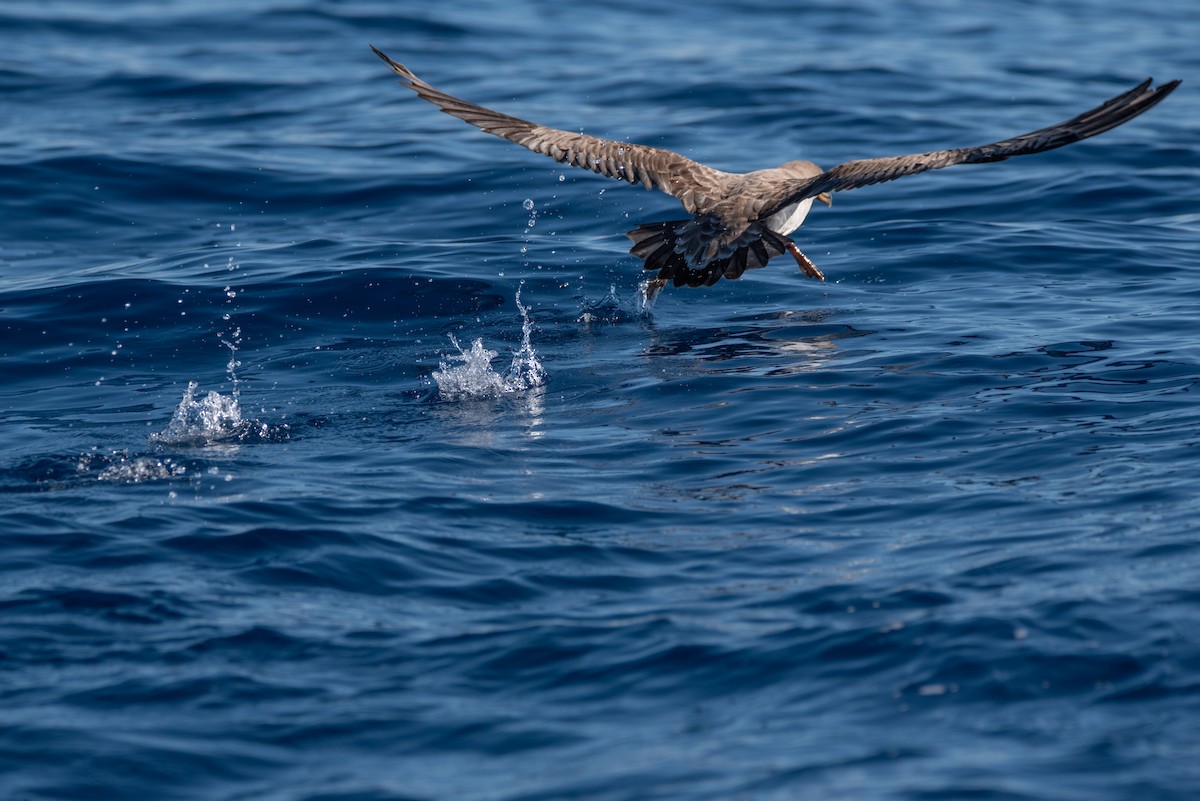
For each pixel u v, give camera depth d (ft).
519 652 36.47
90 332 69.31
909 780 29.30
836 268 78.64
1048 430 51.57
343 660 36.22
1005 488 46.37
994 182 95.04
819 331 66.90
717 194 52.24
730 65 130.41
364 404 58.80
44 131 106.11
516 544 43.60
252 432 55.21
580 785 30.01
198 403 59.16
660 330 68.49
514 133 49.93
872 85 123.44
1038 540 41.68
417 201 93.50
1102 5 171.73
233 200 94.17
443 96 49.44
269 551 42.83
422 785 30.55
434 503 46.78
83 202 92.48
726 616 37.93
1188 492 44.62
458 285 75.72
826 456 50.49
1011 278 75.51
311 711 33.71
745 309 71.77
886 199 92.43
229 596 39.78
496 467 50.67
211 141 105.29
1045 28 155.33
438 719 33.35
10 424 56.80
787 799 28.84
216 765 31.55
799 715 32.60
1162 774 29.07
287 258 81.20
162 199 93.97
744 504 46.44
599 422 55.42
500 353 65.36
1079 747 30.37
